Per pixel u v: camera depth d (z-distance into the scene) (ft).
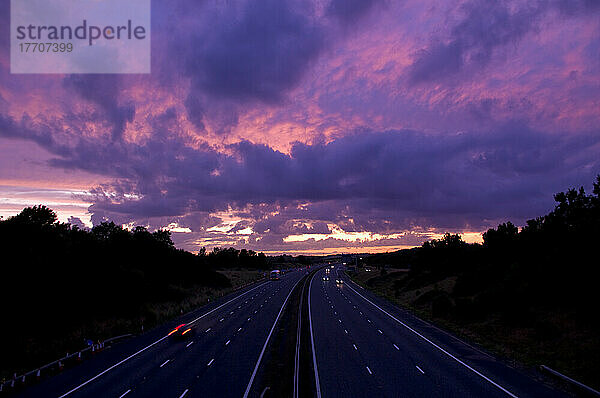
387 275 321.11
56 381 69.15
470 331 110.52
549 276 111.34
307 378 67.26
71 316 113.50
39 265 112.68
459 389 60.80
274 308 169.58
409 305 176.55
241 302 196.03
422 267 266.98
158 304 166.81
